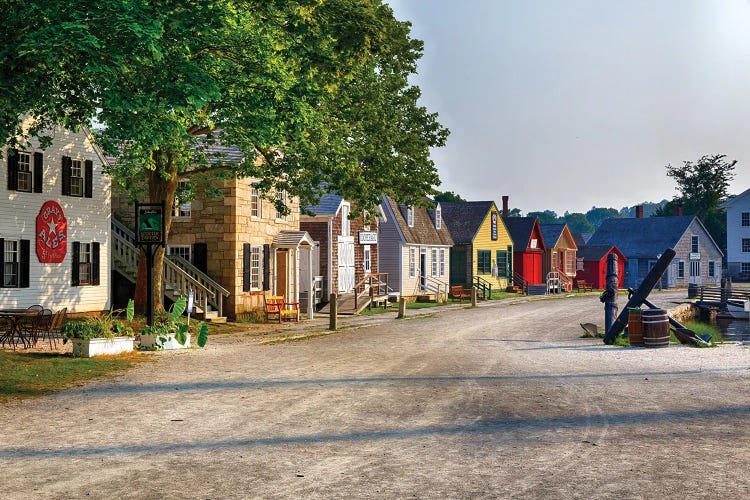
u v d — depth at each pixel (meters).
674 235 85.06
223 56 20.97
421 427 10.65
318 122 29.03
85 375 15.80
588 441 9.73
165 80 15.56
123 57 14.15
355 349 22.38
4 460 8.75
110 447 9.41
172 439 9.88
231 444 9.58
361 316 38.56
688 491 7.45
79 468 8.38
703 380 15.42
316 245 42.22
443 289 58.12
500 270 65.38
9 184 26.23
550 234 74.62
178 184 31.91
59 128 28.16
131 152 24.20
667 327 23.20
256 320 33.88
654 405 12.42
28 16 13.35
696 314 50.16
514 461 8.69
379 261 51.62
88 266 29.80
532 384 14.88
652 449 9.27
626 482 7.78
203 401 12.80
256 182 34.62
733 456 8.91
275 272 36.84
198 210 33.34
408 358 19.81
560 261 75.38
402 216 52.75
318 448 9.36
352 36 19.33
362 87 33.00
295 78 21.62
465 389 14.20
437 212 57.72
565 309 44.03
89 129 29.33
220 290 32.44
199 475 8.08
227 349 21.95
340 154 29.94
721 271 91.69
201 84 15.91
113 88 15.28
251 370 17.00
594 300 55.91
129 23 13.49
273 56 21.16
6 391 13.59
